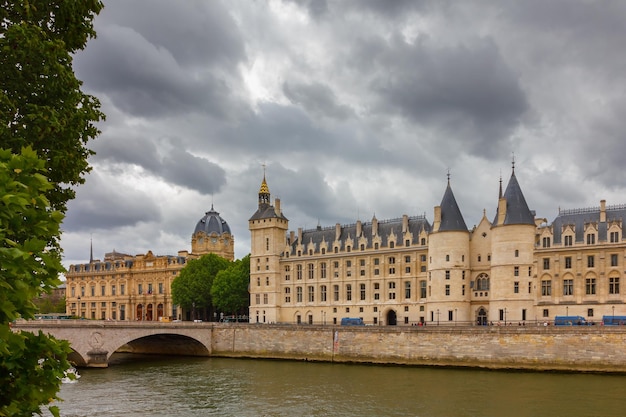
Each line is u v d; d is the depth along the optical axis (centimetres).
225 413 5469
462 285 11125
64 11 2553
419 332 9219
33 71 2439
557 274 10575
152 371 8694
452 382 7250
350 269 13550
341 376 8000
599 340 7888
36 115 2403
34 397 1327
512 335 8444
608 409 5478
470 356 8706
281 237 14775
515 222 10256
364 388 6869
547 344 8194
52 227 1310
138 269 18375
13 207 1176
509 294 10162
